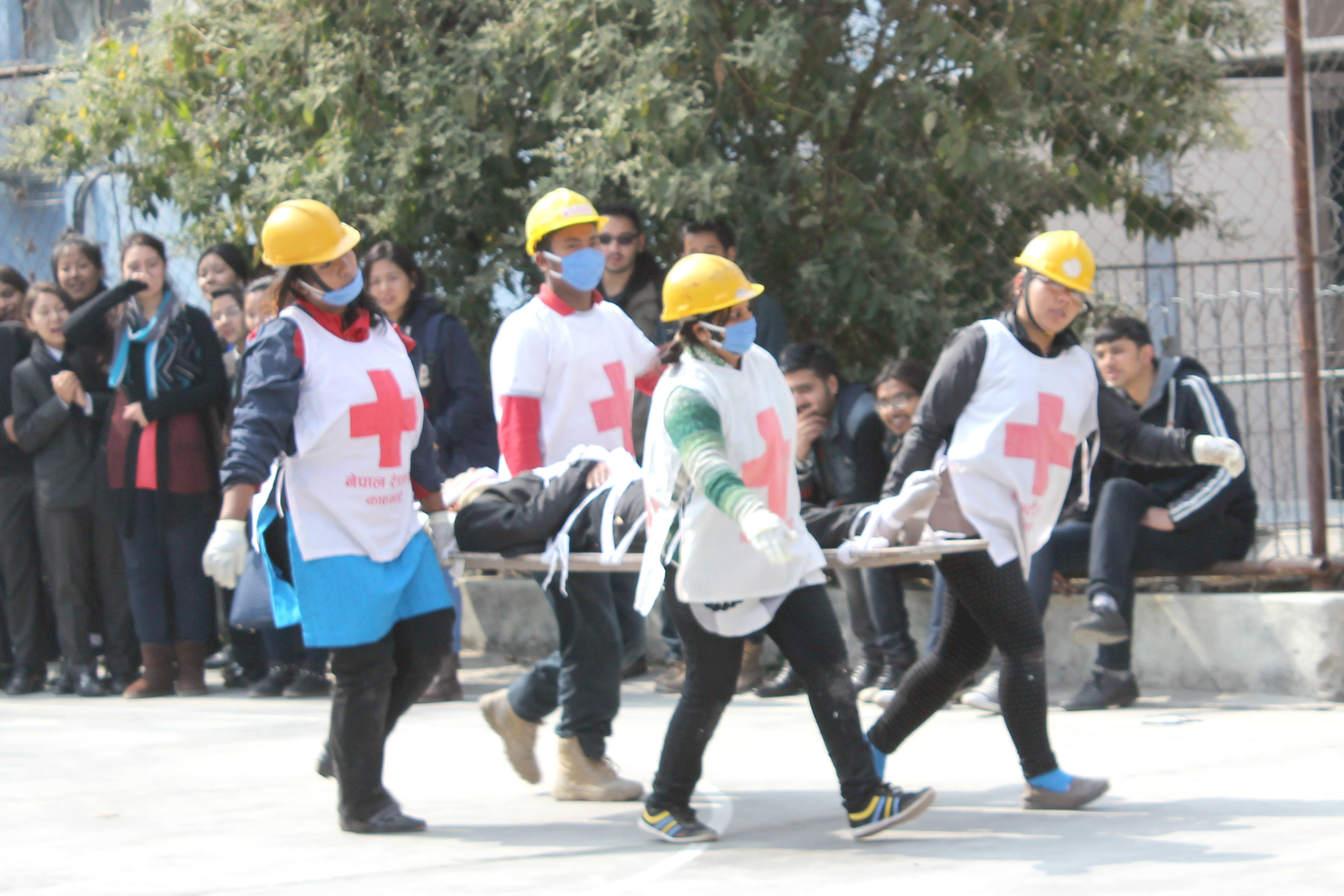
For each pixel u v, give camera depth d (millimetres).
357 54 17188
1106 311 16344
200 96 19250
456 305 17438
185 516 16234
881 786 8578
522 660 17734
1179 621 14008
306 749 12695
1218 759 10781
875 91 16797
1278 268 15531
